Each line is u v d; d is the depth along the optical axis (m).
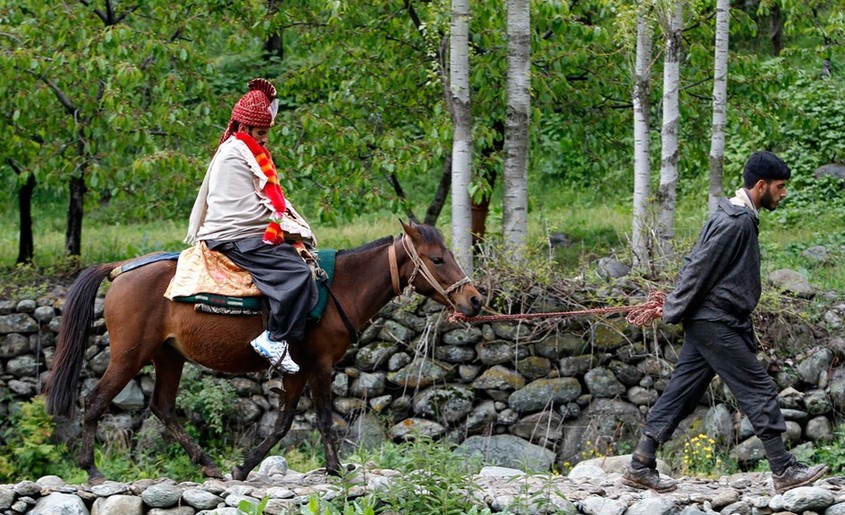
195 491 7.09
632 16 11.14
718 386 10.21
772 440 6.82
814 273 12.79
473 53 13.02
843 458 9.45
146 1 13.44
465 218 11.35
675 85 11.66
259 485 7.45
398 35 13.27
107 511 7.02
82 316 7.54
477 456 8.83
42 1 12.52
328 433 7.50
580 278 10.84
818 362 10.21
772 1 14.48
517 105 11.43
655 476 7.20
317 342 7.41
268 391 10.87
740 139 19.14
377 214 19.81
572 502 6.99
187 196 13.28
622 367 10.39
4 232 19.91
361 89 13.38
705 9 14.02
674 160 11.71
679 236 12.46
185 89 12.88
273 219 7.26
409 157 12.17
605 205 19.59
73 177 13.32
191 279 7.30
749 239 6.75
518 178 11.47
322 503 6.79
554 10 11.61
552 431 10.38
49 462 10.31
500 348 10.46
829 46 14.34
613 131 14.42
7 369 11.28
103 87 13.06
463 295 7.59
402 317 10.61
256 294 7.23
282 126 12.78
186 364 10.82
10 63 11.94
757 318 10.46
